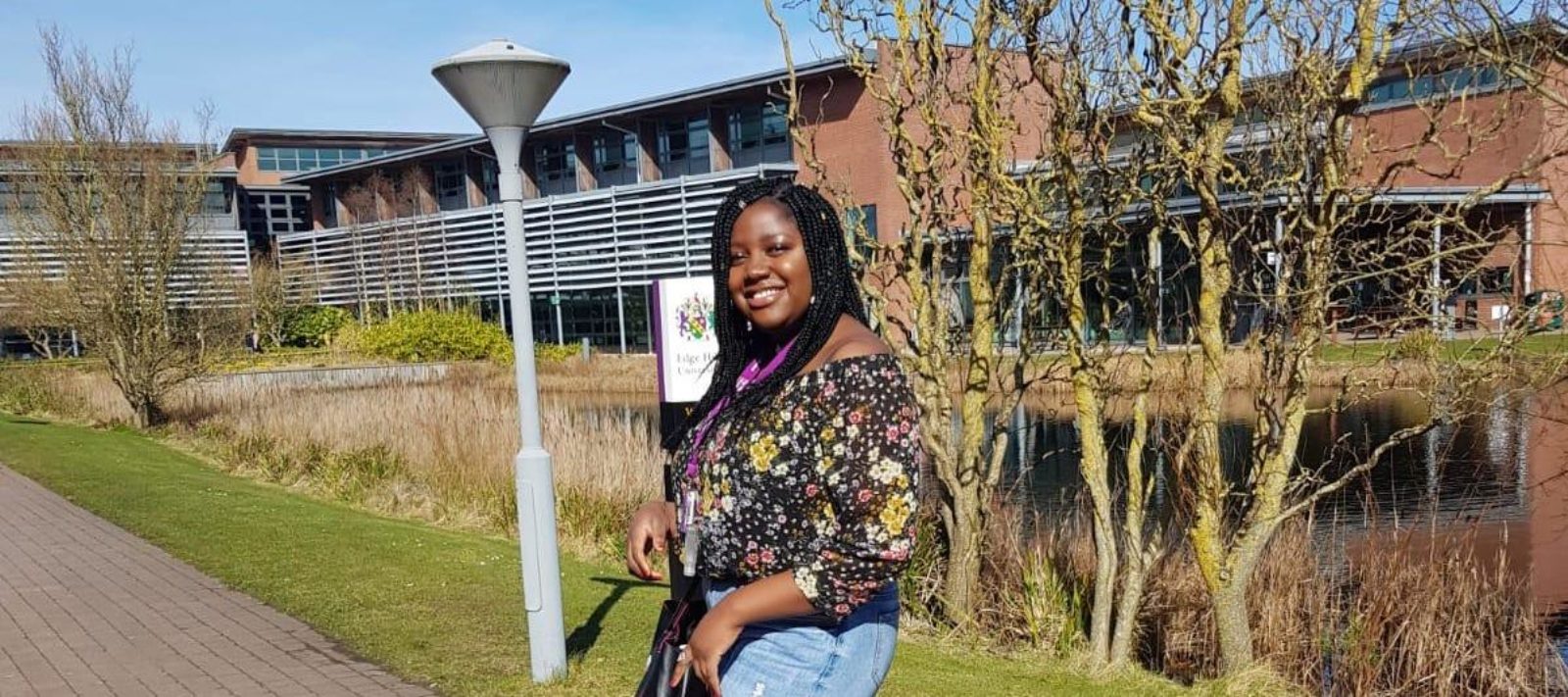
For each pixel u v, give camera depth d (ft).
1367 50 15.23
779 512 6.42
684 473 7.11
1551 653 19.83
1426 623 19.20
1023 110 23.34
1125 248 19.43
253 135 197.67
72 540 26.86
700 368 18.81
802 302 6.68
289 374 75.15
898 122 20.58
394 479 38.91
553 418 39.11
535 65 14.21
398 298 143.23
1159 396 19.94
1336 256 16.53
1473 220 18.51
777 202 6.71
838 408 6.26
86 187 58.49
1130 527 19.17
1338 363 18.39
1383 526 24.52
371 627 18.57
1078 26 17.83
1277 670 19.15
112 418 62.03
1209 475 17.63
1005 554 22.38
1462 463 35.04
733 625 6.28
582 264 129.59
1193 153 16.37
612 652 17.10
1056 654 19.83
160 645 17.95
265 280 113.60
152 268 60.03
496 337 110.01
